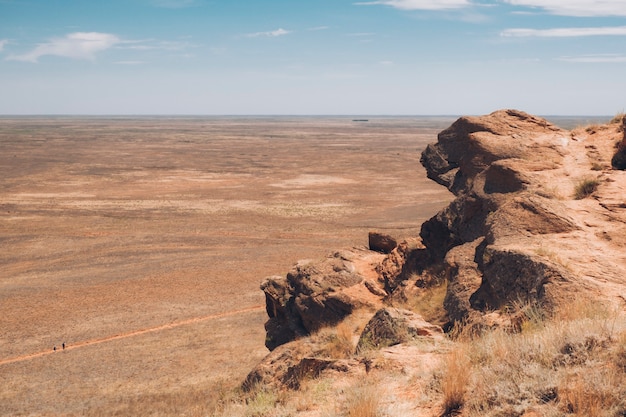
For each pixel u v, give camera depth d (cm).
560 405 551
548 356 661
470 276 1315
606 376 560
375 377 798
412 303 1675
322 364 1041
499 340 760
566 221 1315
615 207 1369
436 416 631
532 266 1070
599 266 1077
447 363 725
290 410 764
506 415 572
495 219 1391
